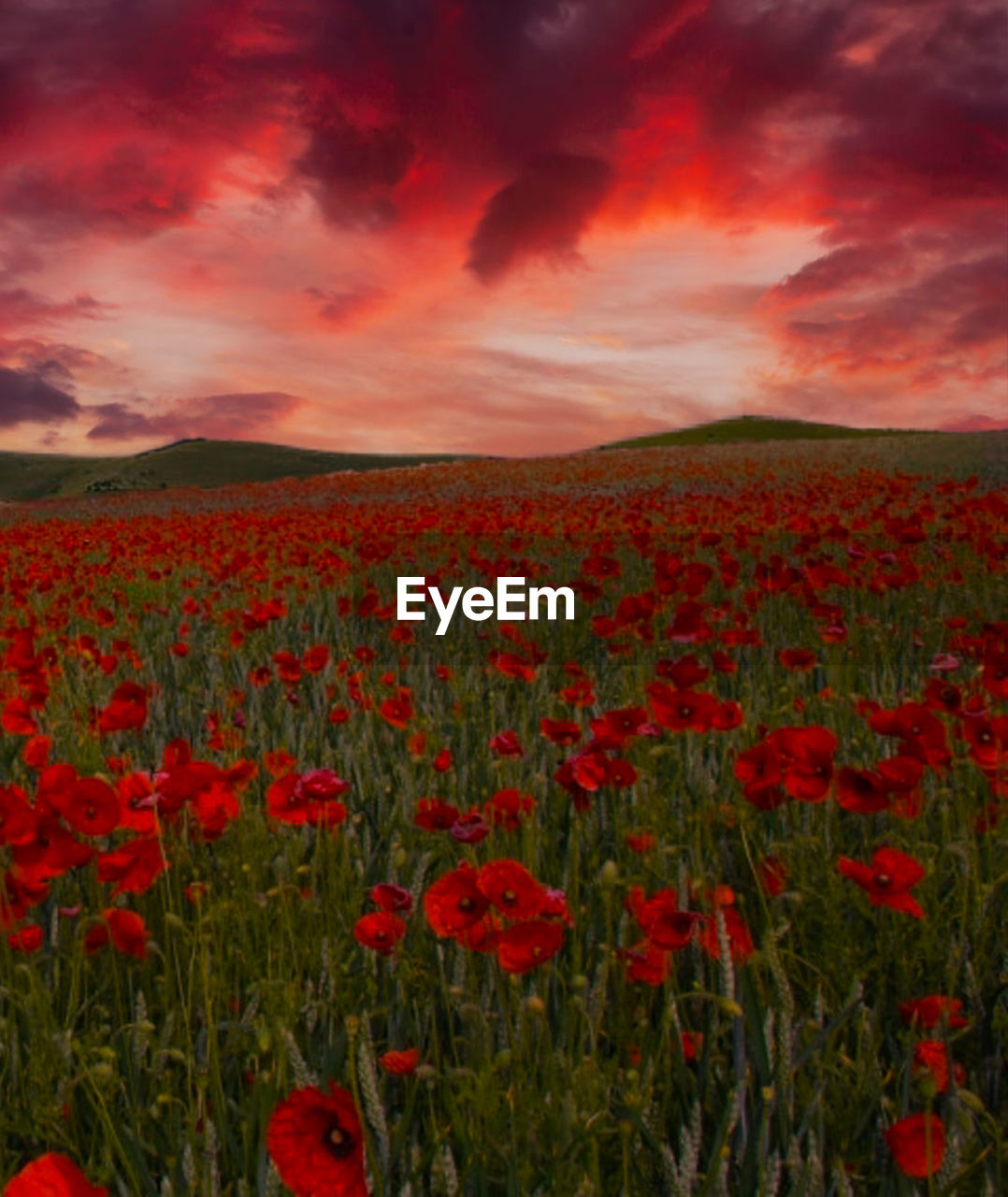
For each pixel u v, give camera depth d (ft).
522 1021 5.82
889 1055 6.56
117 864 6.70
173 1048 5.98
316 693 15.67
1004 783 8.00
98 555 49.83
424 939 7.30
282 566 38.55
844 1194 4.91
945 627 18.60
